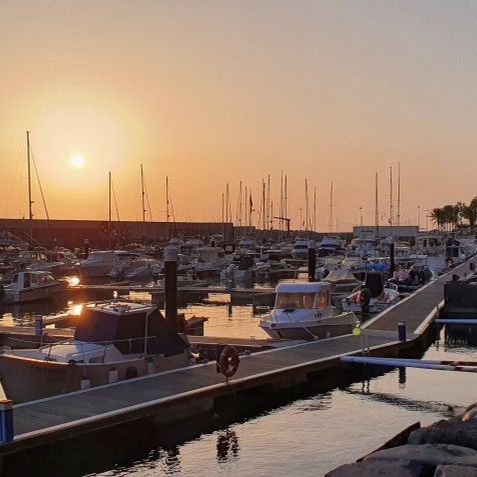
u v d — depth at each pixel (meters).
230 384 18.88
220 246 91.69
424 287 48.94
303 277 68.50
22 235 97.12
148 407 16.66
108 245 96.62
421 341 28.36
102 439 16.09
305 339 27.41
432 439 12.20
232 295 49.66
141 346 20.56
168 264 24.77
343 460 15.52
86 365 19.02
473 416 14.01
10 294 47.31
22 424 15.25
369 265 60.28
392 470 10.23
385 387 22.33
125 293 52.34
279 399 20.95
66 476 15.07
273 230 113.88
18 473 14.58
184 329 25.78
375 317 33.12
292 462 15.48
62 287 50.81
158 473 15.04
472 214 147.50
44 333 27.80
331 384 22.78
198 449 16.55
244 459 15.74
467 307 37.75
